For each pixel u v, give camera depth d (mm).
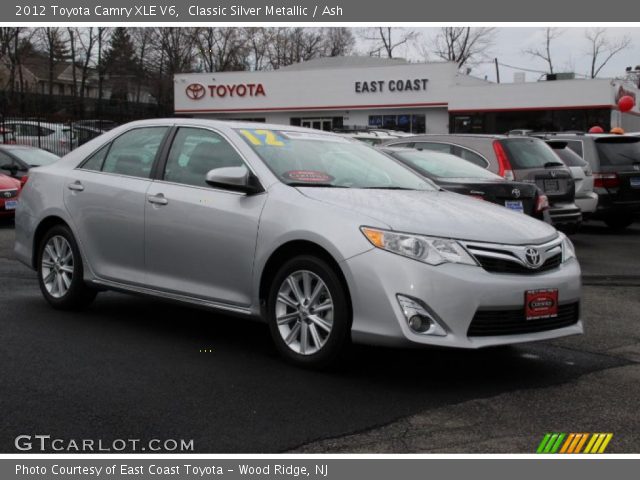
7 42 54094
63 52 56844
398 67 40750
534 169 10500
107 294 7254
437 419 4086
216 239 5262
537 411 4258
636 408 4344
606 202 13805
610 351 5688
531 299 4676
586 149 14031
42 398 4258
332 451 3635
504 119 38625
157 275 5691
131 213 5809
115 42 54656
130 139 6188
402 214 4723
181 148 5789
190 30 54531
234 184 5105
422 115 40906
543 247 4875
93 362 4984
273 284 4996
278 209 4980
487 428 3973
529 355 5527
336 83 42188
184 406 4184
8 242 11289
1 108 29172
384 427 3947
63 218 6305
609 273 9531
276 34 64438
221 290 5297
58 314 6336
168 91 52531
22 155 16047
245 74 43969
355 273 4531
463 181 8680
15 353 5145
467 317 4477
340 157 5789
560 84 37031
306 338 4863
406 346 4434
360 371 4941
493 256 4637
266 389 4508
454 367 5137
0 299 6910
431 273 4441
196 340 5625
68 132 27281
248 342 5605
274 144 5574
